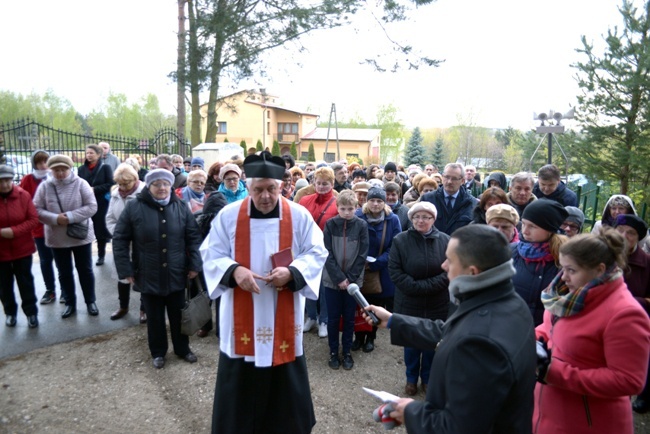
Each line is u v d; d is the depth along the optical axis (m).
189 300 4.18
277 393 2.78
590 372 1.95
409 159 34.72
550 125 8.77
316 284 2.73
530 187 4.35
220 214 2.75
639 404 3.59
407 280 3.72
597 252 2.00
